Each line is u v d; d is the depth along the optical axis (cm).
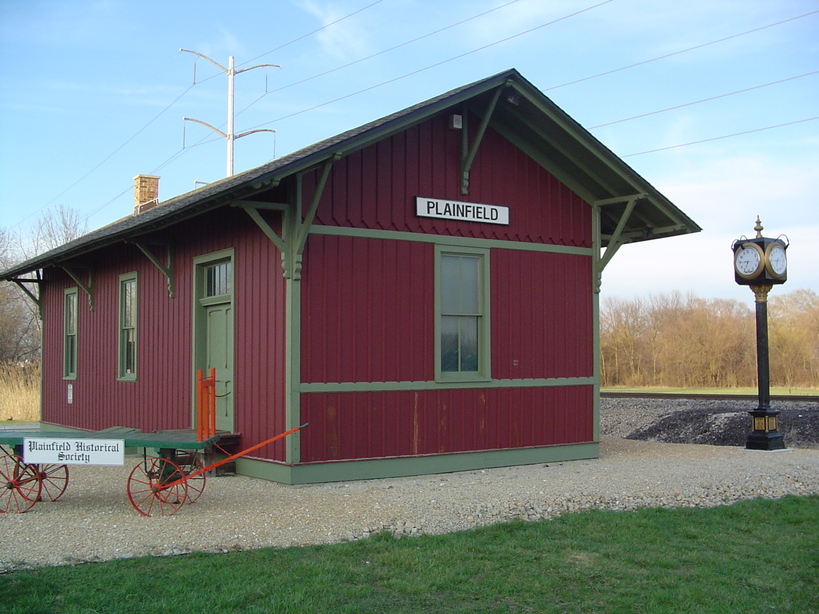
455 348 1129
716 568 685
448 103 1034
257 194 1035
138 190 2109
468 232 1134
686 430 1534
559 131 1145
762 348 1342
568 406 1225
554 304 1219
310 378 984
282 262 977
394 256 1062
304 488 947
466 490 932
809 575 672
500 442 1148
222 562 637
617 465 1162
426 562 660
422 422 1077
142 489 929
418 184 1089
